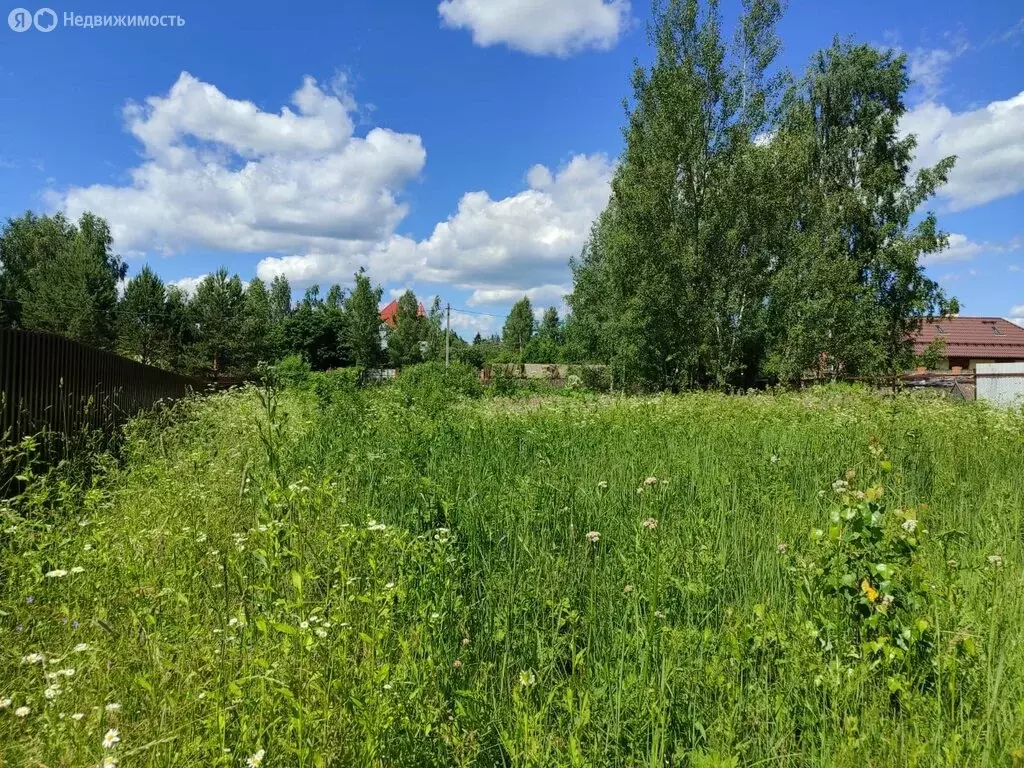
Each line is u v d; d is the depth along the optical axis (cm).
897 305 3359
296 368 3206
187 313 4800
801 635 286
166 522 401
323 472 515
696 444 805
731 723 244
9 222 6300
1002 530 468
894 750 233
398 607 308
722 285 2958
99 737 203
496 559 423
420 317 7475
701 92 3014
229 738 211
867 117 3434
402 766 217
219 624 281
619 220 3259
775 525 464
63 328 4291
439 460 654
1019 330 5538
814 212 3231
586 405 1307
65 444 654
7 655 251
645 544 368
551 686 288
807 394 1677
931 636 278
